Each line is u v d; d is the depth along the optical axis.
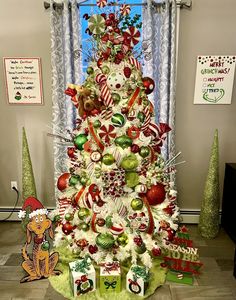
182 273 1.81
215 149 2.19
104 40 1.50
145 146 1.58
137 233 1.64
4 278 1.77
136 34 1.53
